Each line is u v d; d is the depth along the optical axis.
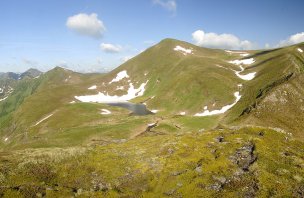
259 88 121.75
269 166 28.34
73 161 33.25
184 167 30.72
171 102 152.50
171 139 41.50
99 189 27.73
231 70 176.75
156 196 26.09
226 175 27.95
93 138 89.12
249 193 24.53
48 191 26.33
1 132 166.62
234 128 43.69
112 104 176.25
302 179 26.03
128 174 30.52
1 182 27.20
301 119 93.62
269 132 38.62
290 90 106.12
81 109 141.88
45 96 192.38
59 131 107.75
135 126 102.88
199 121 107.31
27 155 35.88
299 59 143.75
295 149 33.41
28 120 156.25
